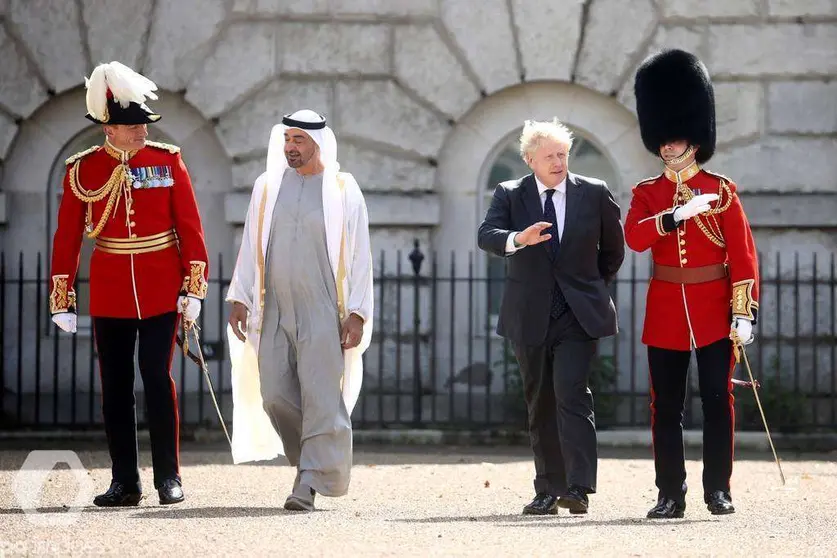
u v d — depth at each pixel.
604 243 30.73
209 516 27.75
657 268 30.08
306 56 52.75
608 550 23.48
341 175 30.16
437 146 52.88
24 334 52.78
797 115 52.69
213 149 53.34
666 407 29.86
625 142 53.19
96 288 30.77
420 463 42.22
